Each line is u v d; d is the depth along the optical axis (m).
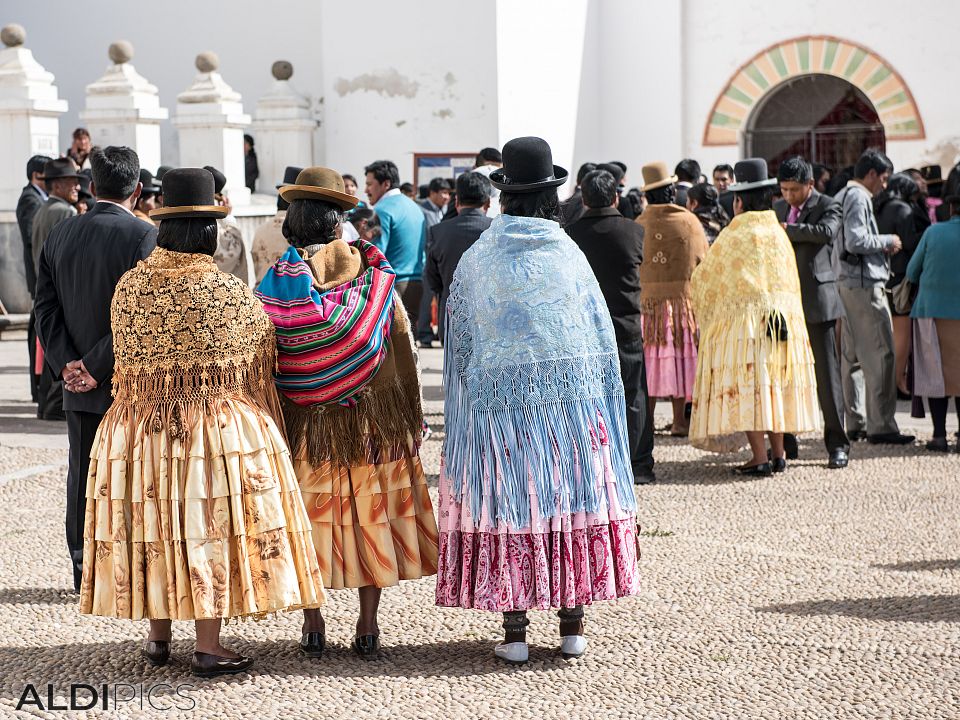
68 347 4.96
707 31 18.36
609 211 7.12
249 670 4.40
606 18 18.94
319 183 4.48
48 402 9.58
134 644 4.71
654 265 8.48
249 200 16.00
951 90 16.89
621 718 3.98
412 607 5.14
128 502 4.07
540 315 4.31
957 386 8.14
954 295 8.07
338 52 17.94
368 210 10.42
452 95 17.25
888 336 8.52
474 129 17.16
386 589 5.38
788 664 4.45
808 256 7.61
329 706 4.08
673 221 8.45
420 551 4.50
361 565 4.39
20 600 5.24
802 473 7.68
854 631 4.80
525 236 4.38
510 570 4.30
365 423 4.36
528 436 4.29
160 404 4.04
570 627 4.52
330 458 4.33
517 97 17.33
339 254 4.41
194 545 3.99
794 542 6.11
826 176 12.78
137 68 19.78
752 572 5.60
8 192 14.78
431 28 17.31
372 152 17.83
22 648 4.67
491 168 9.77
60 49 20.05
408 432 4.47
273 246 7.84
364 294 4.34
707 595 5.27
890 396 8.56
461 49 17.12
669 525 6.45
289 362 4.29
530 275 4.33
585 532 4.33
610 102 19.02
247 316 4.13
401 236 12.07
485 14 16.94
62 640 4.76
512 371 4.30
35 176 11.39
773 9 17.89
